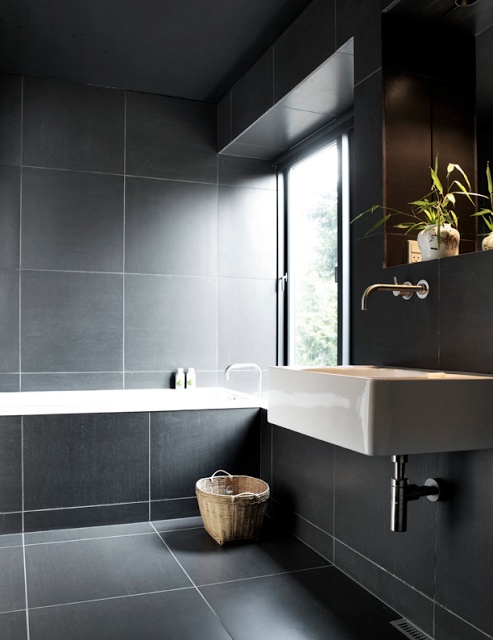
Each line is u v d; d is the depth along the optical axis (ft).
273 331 13.87
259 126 11.91
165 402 12.56
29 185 12.26
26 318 12.17
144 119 13.07
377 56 7.88
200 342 13.32
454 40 7.55
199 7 9.86
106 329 12.67
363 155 8.19
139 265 12.94
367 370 7.33
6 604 7.06
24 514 9.61
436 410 5.36
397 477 6.24
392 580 7.12
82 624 6.60
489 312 5.98
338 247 11.31
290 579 7.88
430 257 6.90
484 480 5.82
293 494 9.66
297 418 6.53
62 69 12.03
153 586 7.60
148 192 13.06
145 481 10.23
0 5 9.77
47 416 9.74
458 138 7.45
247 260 13.76
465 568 6.02
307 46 9.75
